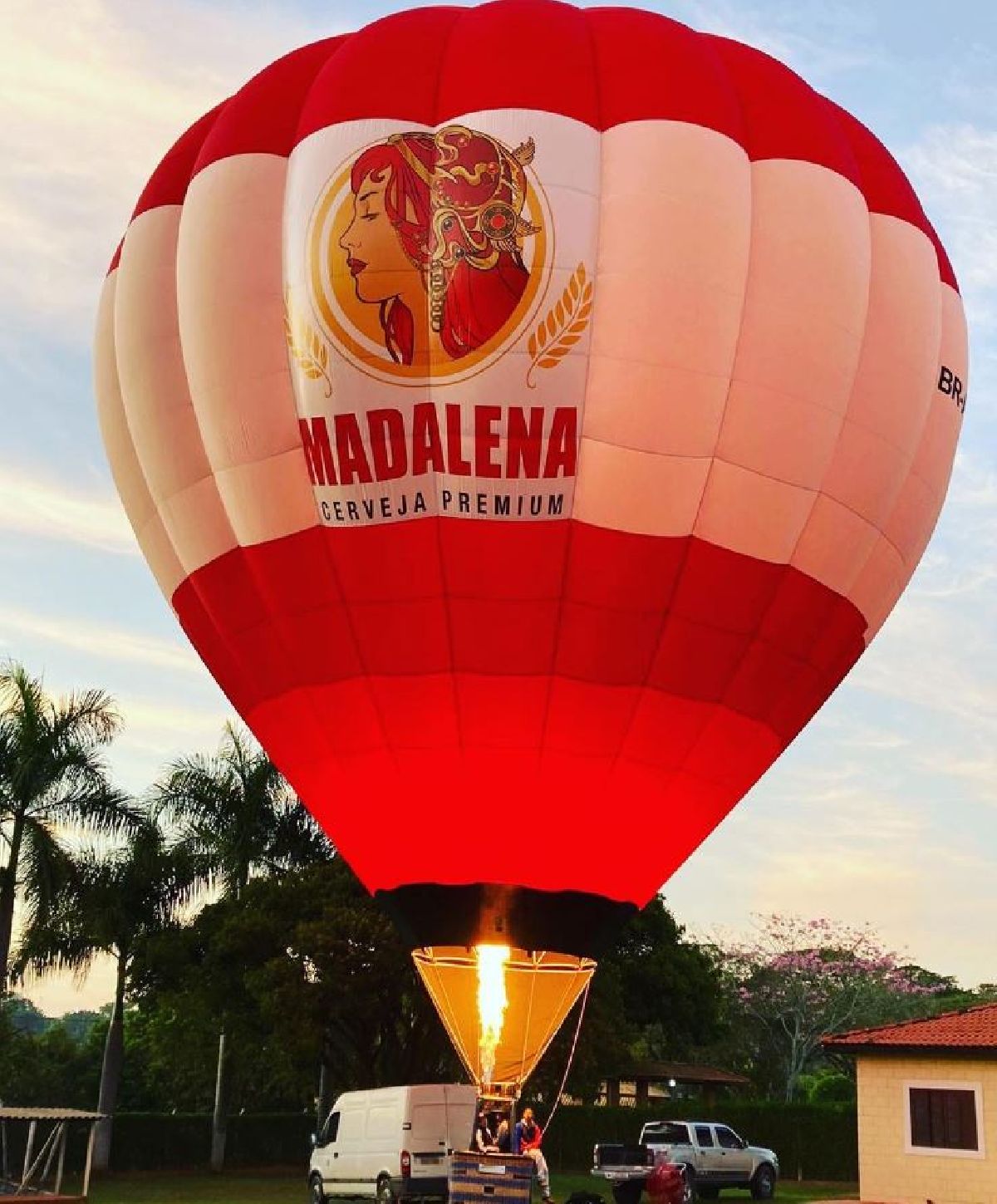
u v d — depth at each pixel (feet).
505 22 50.14
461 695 47.47
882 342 49.93
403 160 47.09
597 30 50.34
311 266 47.21
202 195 50.42
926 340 51.37
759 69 51.88
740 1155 104.99
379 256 46.47
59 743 112.37
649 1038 194.90
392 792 48.47
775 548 48.01
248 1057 127.65
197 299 49.37
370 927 107.34
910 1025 78.84
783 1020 203.10
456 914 47.93
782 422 47.21
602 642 47.06
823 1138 139.85
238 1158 137.08
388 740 48.26
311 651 49.03
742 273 47.21
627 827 48.78
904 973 211.61
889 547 51.44
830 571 49.49
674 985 124.88
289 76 52.01
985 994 222.89
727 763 49.90
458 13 51.55
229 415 48.73
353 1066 117.39
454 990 48.32
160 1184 110.52
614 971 117.60
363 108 48.32
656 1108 147.02
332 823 50.44
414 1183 77.61
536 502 46.11
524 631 46.91
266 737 51.80
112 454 54.49
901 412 50.19
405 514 46.75
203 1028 123.54
